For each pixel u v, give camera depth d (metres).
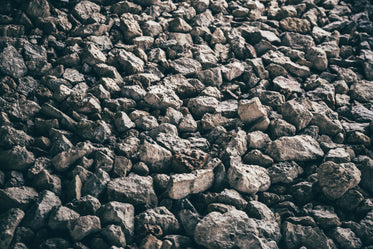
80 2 1.36
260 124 1.19
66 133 1.15
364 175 1.13
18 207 1.06
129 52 1.29
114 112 1.19
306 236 1.06
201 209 1.10
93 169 1.12
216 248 1.04
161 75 1.27
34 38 1.28
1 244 1.02
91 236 1.04
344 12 1.49
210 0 1.45
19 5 1.32
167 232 1.07
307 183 1.12
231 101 1.25
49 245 1.03
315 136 1.20
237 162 1.14
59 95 1.18
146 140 1.15
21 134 1.13
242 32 1.38
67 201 1.08
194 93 1.26
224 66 1.29
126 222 1.05
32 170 1.10
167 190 1.09
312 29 1.42
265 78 1.30
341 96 1.29
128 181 1.10
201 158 1.13
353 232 1.07
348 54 1.38
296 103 1.22
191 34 1.37
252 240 1.04
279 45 1.38
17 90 1.19
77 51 1.27
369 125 1.22
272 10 1.46
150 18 1.37
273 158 1.16
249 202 1.09
